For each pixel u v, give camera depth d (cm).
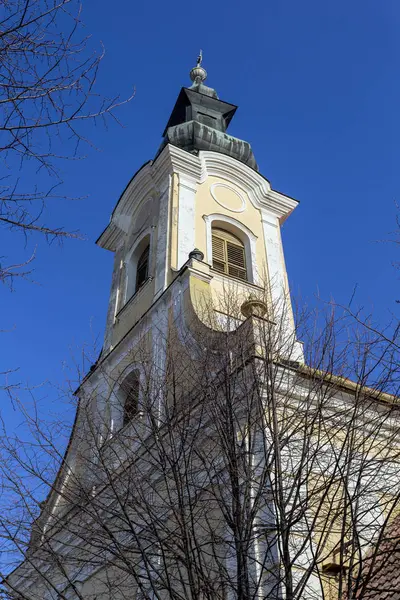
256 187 2491
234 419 1174
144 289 2150
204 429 1212
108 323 2280
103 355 2173
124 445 1301
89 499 1220
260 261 2278
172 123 2969
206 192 2380
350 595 946
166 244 2155
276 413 1189
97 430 1420
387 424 1360
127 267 2350
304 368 1310
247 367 1268
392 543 1194
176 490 1155
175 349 1596
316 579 1182
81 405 1527
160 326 1880
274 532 1148
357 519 1140
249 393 1199
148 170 2439
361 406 1273
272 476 1191
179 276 1905
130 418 1559
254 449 1196
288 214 2530
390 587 1128
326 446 1302
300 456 1150
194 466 1208
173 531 1098
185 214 2262
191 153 2439
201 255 1931
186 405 1258
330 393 1241
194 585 991
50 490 1243
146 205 2425
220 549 1188
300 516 1016
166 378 1338
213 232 2309
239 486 1086
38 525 1204
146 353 1666
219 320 1639
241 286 2108
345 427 1260
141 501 1196
